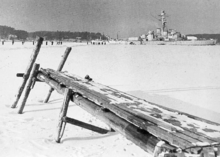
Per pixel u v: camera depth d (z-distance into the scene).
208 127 2.77
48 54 27.14
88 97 4.85
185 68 18.22
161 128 2.76
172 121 3.02
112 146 4.94
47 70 8.67
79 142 5.17
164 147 2.36
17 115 7.29
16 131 5.59
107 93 4.93
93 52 29.42
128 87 11.66
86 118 7.20
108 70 17.52
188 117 3.24
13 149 4.43
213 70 17.09
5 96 9.88
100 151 4.59
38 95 10.26
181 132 2.56
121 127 3.53
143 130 3.14
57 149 4.59
